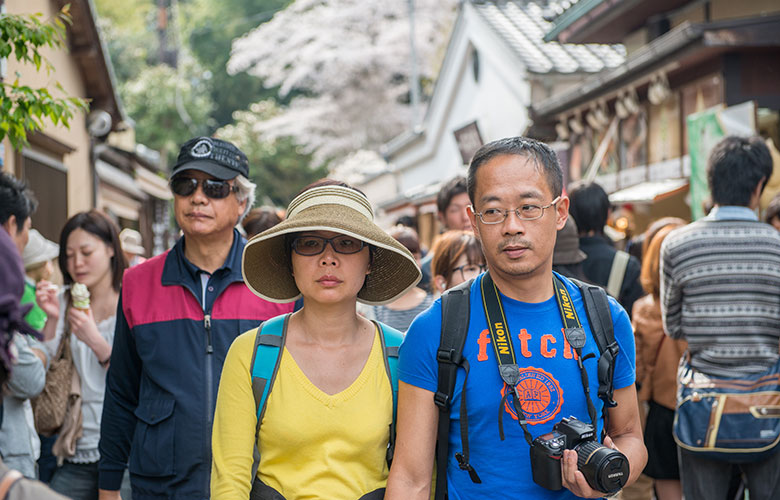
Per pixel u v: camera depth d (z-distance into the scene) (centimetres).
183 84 3241
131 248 830
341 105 3494
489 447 207
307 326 229
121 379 302
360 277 227
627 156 928
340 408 219
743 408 345
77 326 354
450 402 210
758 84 675
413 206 1936
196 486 279
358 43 3306
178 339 289
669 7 938
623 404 221
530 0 1655
